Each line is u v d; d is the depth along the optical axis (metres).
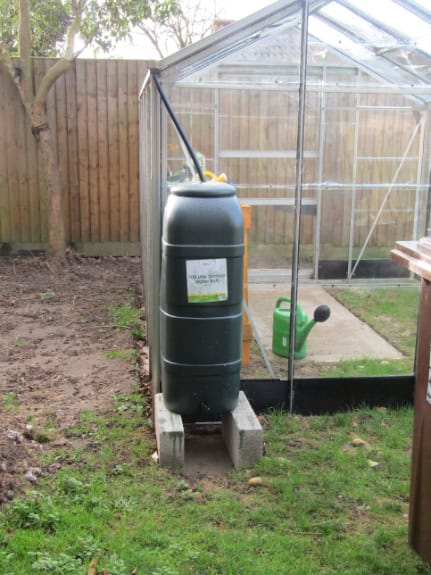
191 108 7.20
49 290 8.26
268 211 7.55
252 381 4.85
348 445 4.39
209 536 3.25
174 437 3.95
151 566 2.96
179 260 3.92
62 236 9.70
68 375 5.48
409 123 7.75
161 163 4.56
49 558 2.91
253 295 5.52
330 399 4.92
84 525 3.24
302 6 4.58
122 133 10.04
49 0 12.12
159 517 3.41
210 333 3.99
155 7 10.19
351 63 6.58
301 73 4.69
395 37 6.07
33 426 4.39
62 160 10.03
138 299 7.92
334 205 7.64
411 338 5.62
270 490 3.77
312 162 7.61
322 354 5.30
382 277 7.27
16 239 10.16
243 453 4.04
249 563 3.04
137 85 9.94
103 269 9.53
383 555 3.18
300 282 6.28
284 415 4.84
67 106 9.91
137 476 3.84
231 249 3.94
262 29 4.69
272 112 7.48
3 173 9.95
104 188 10.17
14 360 5.82
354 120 7.69
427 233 7.15
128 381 5.36
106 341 6.39
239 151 7.49
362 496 3.69
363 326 5.79
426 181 7.75
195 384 4.05
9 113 9.80
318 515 3.51
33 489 3.54
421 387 3.13
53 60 9.73
